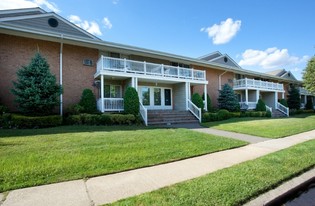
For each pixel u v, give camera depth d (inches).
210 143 288.0
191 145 271.4
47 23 557.6
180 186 139.5
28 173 159.5
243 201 119.0
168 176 164.4
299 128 452.8
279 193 132.0
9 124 371.6
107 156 209.5
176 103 730.2
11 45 456.4
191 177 161.2
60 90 442.6
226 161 208.1
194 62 770.8
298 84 1380.4
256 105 912.9
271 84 1042.7
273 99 1097.4
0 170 162.2
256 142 312.5
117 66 546.9
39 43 490.9
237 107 807.1
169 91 740.0
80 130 356.8
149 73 595.8
